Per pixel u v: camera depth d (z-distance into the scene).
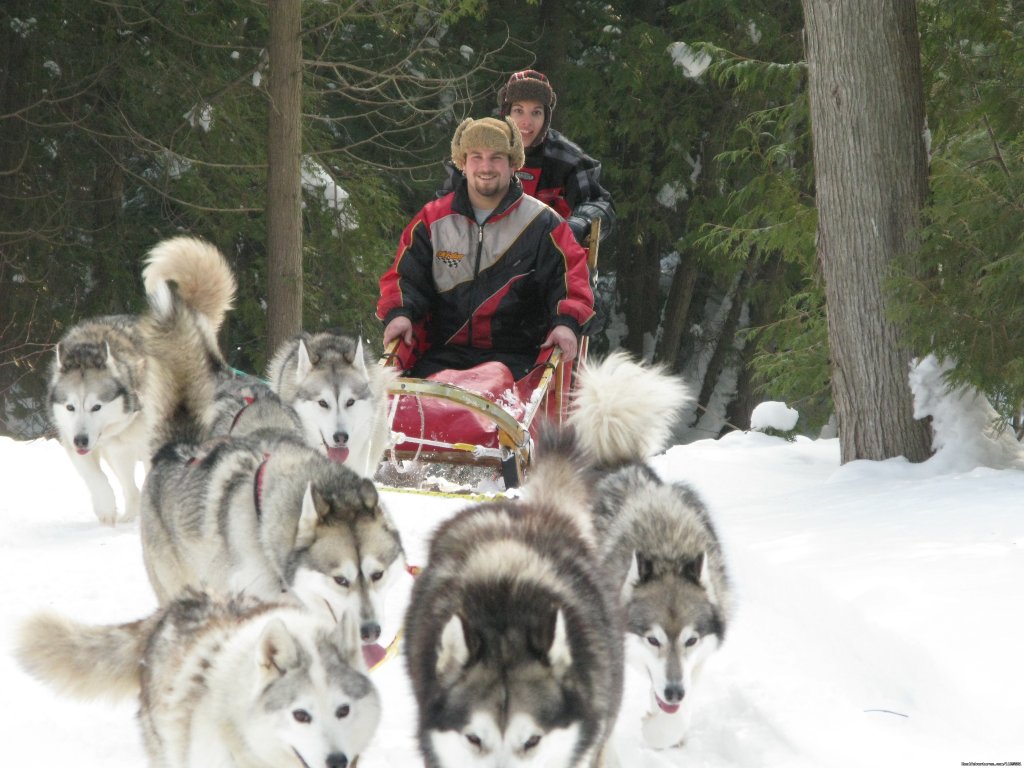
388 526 6.80
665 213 33.44
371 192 27.78
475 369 10.70
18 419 24.73
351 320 27.36
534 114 13.91
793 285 32.41
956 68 13.28
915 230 12.19
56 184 24.48
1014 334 11.34
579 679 5.08
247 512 6.88
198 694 4.91
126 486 10.71
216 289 10.42
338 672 4.90
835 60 12.38
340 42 30.56
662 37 30.75
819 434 22.83
